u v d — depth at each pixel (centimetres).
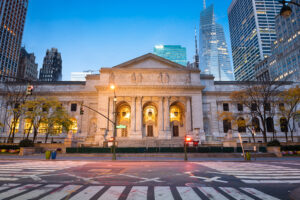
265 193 872
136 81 5531
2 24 9506
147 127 5828
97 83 5941
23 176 1295
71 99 5803
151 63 5822
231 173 1423
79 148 3334
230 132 3716
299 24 9262
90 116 5669
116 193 864
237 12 19100
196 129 4503
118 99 5481
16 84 5619
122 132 5650
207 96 5894
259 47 14900
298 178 1221
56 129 4603
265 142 3800
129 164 2081
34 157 2886
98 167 1786
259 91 4331
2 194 848
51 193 863
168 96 5462
